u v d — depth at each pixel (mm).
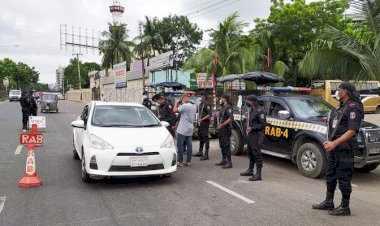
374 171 8727
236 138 10398
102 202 5887
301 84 28422
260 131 7555
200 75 24562
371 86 25406
